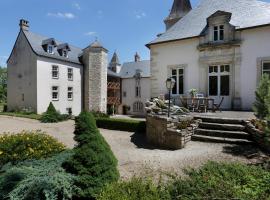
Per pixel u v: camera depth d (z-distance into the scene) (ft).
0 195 14.80
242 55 48.88
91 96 100.12
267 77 25.11
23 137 21.22
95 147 15.39
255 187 10.21
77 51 108.17
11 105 91.50
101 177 14.74
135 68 133.28
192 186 10.36
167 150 26.40
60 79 90.63
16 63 89.20
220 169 12.01
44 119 60.59
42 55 82.94
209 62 52.54
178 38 56.24
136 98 125.90
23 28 87.35
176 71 57.36
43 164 17.20
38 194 14.02
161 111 38.14
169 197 10.28
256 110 24.70
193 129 30.04
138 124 41.29
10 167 17.37
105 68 102.89
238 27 49.11
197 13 60.75
